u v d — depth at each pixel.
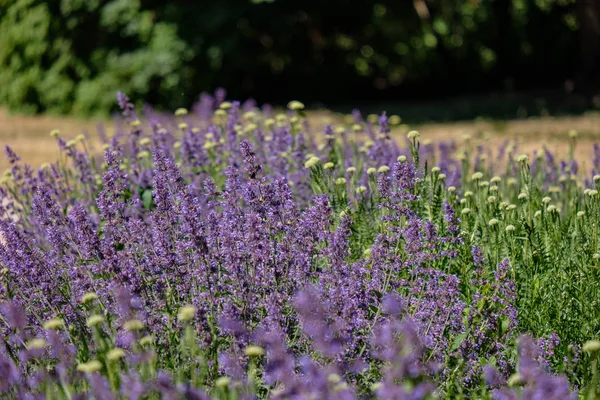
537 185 8.24
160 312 5.25
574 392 4.81
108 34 20.55
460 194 7.91
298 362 4.81
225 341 5.06
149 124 9.05
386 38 25.09
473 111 21.94
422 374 4.58
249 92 23.48
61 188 7.82
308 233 5.54
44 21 20.67
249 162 5.75
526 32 26.53
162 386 4.08
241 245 5.52
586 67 24.91
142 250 5.77
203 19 20.55
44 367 4.71
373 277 5.39
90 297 4.66
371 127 9.45
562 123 18.72
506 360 5.20
